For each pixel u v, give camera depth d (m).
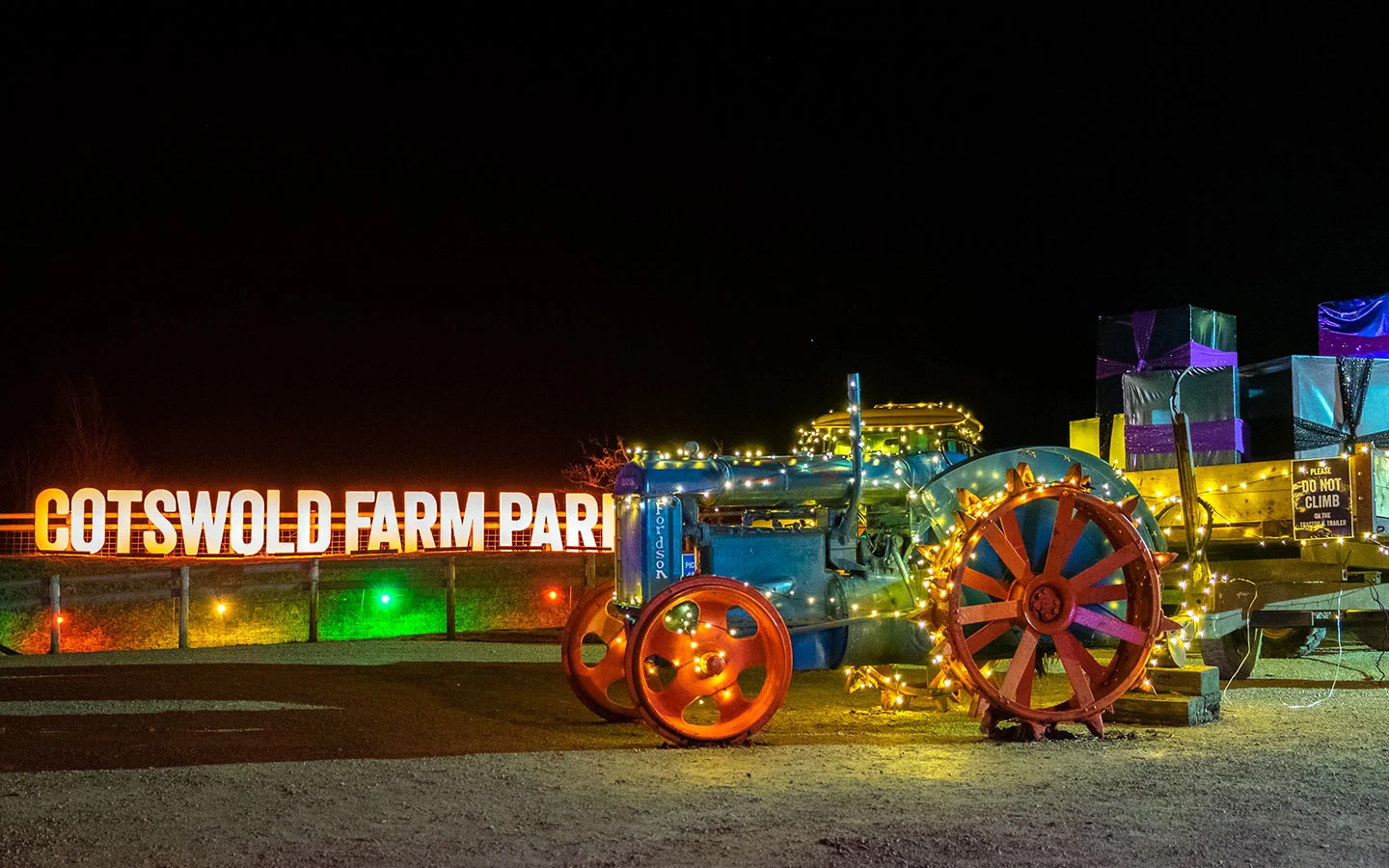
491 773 6.30
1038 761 6.58
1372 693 9.51
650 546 8.00
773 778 6.14
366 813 5.44
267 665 11.62
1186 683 7.98
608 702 8.52
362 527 20.61
